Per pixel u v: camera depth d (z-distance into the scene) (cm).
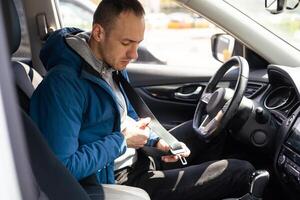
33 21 276
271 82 242
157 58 309
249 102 223
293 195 211
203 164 214
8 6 177
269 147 223
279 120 225
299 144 198
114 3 175
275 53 241
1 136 76
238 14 236
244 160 231
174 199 206
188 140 247
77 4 353
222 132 242
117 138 181
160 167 229
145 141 192
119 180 207
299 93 208
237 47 278
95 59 180
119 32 176
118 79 198
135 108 208
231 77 263
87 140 180
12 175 77
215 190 208
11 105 79
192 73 301
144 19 181
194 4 231
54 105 168
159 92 301
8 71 78
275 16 241
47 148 112
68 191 112
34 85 206
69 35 181
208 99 232
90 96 177
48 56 184
